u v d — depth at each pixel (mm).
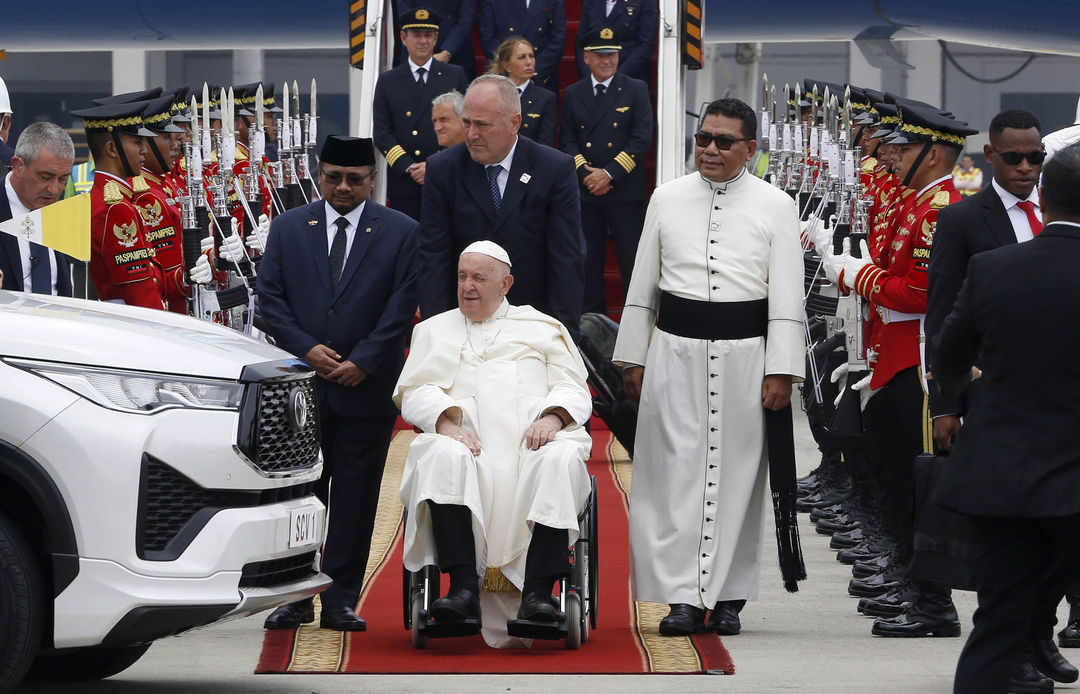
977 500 18312
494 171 26406
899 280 25891
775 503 26438
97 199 27250
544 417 24703
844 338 29969
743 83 95250
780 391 26219
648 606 28500
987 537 18531
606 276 51031
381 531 35438
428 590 24266
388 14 53469
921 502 21828
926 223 25578
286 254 26844
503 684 22141
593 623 25688
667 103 50875
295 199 34406
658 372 26688
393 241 26859
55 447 19547
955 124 26250
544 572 23906
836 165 29719
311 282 26641
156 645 25250
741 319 26406
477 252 25406
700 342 26453
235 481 20422
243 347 21812
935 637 25875
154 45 82438
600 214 48594
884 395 26562
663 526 26469
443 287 26344
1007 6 76688
